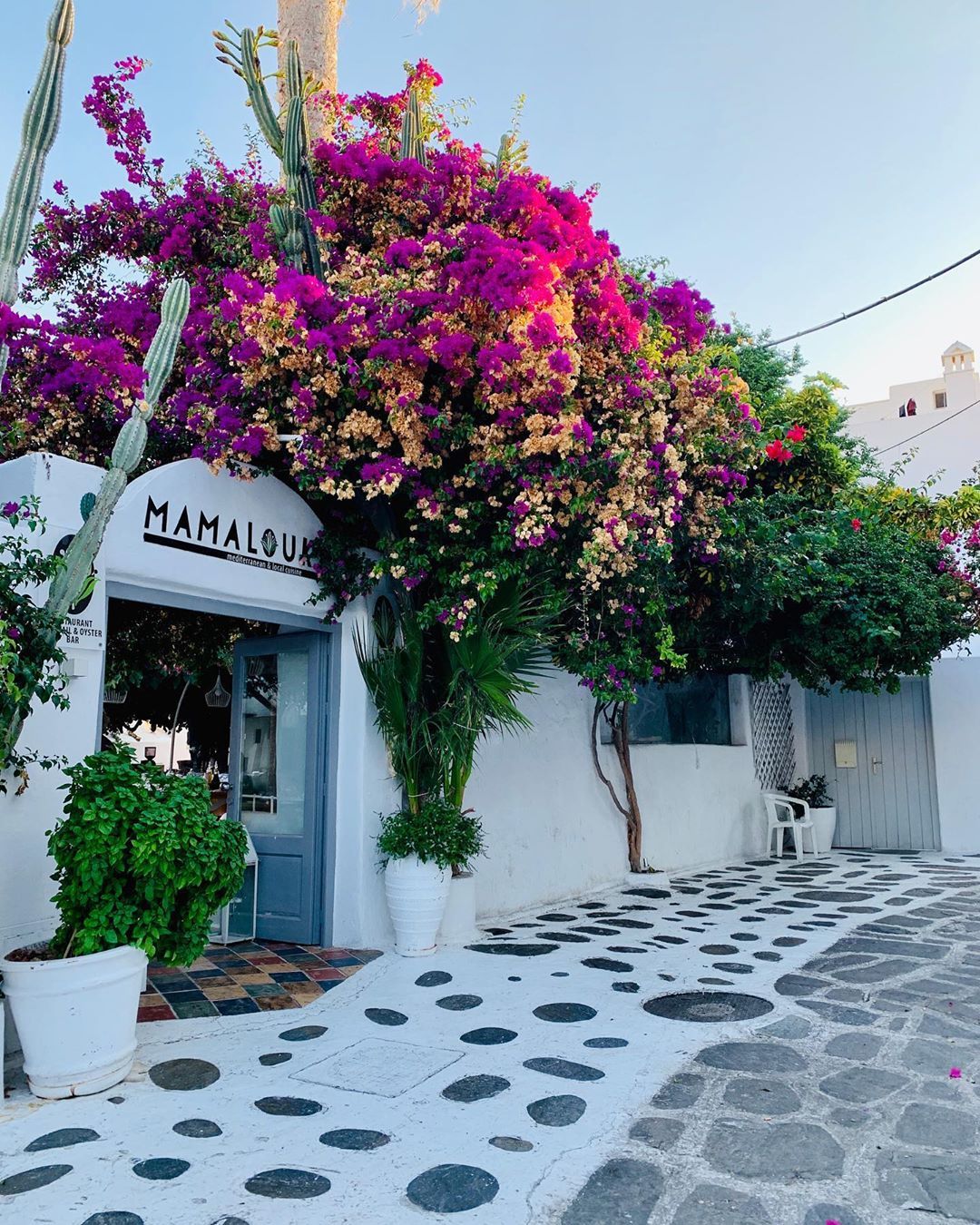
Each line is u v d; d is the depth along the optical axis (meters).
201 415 5.85
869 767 13.20
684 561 8.22
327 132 7.70
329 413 5.93
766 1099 4.04
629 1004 5.42
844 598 10.01
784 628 10.48
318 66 8.55
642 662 7.46
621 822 9.66
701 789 11.23
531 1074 4.34
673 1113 3.90
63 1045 3.98
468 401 6.14
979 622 10.95
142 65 7.15
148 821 4.06
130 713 10.22
